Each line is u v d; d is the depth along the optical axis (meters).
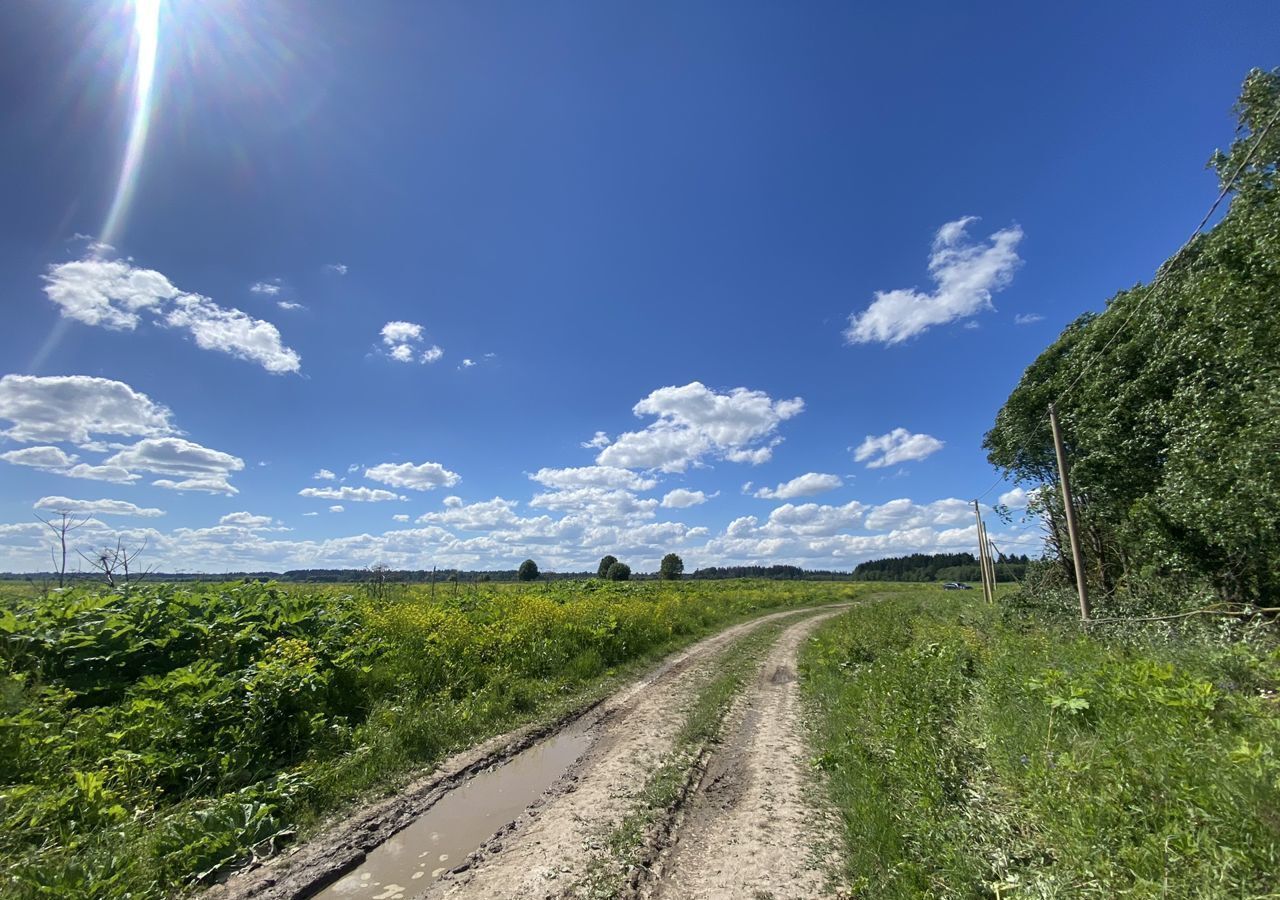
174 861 4.29
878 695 8.05
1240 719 4.64
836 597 41.69
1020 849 3.93
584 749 7.49
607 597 24.86
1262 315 8.38
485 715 8.48
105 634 7.59
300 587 17.69
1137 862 3.26
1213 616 8.72
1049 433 17.00
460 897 3.99
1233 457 8.59
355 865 4.48
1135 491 12.98
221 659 7.86
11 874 3.80
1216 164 9.52
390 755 6.66
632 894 4.00
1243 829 3.22
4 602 8.16
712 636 18.94
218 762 5.86
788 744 7.40
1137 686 5.54
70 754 5.50
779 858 4.45
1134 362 12.69
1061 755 4.61
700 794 5.80
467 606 18.31
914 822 4.37
